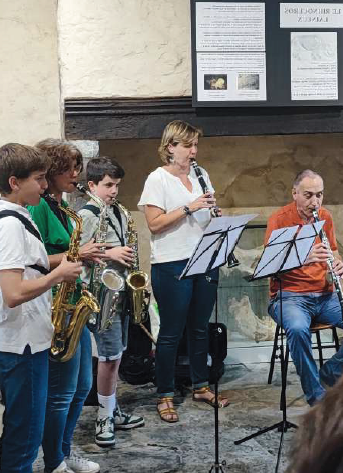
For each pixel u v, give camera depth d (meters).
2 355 2.27
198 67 3.92
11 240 2.18
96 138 3.97
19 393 2.28
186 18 3.98
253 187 4.66
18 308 2.24
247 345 4.57
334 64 4.05
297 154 4.66
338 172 4.71
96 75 3.94
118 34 3.94
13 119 4.11
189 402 3.86
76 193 3.97
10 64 4.08
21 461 2.34
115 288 3.06
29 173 2.24
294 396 3.94
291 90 4.02
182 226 3.52
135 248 3.34
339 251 4.76
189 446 3.27
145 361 4.11
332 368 3.33
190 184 3.61
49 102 4.12
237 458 3.11
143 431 3.47
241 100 3.98
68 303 2.61
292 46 3.99
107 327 3.09
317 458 0.65
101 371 3.25
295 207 3.68
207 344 3.81
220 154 4.60
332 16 4.01
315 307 3.62
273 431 3.40
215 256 2.82
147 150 4.49
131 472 2.99
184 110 4.00
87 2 3.90
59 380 2.63
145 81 3.98
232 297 4.60
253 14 3.93
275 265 3.01
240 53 3.94
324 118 4.11
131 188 4.51
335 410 0.67
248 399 3.89
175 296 3.53
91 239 3.01
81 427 3.51
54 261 2.58
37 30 4.08
